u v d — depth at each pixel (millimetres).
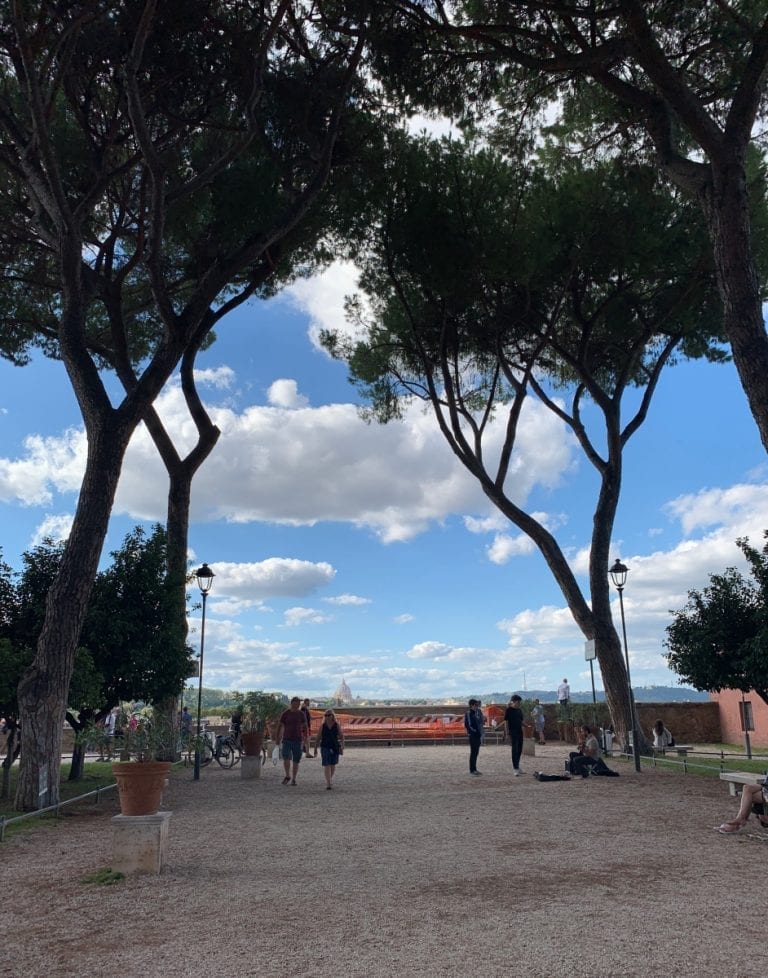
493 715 27719
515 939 4711
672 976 4059
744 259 11383
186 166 16406
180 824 9805
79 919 5418
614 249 17797
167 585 15812
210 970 4316
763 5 13359
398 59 14531
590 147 17500
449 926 5023
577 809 10414
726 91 14039
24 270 17844
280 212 15734
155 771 7078
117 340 16281
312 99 15508
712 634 14906
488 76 15250
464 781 14508
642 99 13117
